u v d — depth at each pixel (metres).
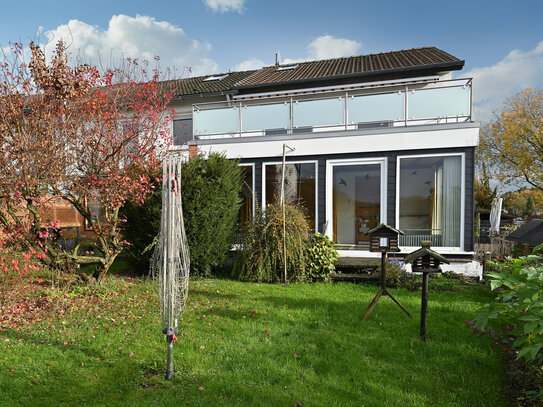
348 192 9.19
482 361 3.86
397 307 5.89
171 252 3.59
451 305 6.00
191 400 3.13
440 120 9.11
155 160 7.55
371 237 5.51
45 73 6.00
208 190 8.09
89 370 3.65
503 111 23.16
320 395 3.20
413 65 11.94
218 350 4.14
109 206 6.97
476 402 3.10
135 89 8.31
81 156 6.56
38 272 6.99
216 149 10.09
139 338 4.47
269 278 7.90
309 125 9.57
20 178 5.56
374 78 12.14
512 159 23.25
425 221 8.66
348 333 4.70
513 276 3.13
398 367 3.75
